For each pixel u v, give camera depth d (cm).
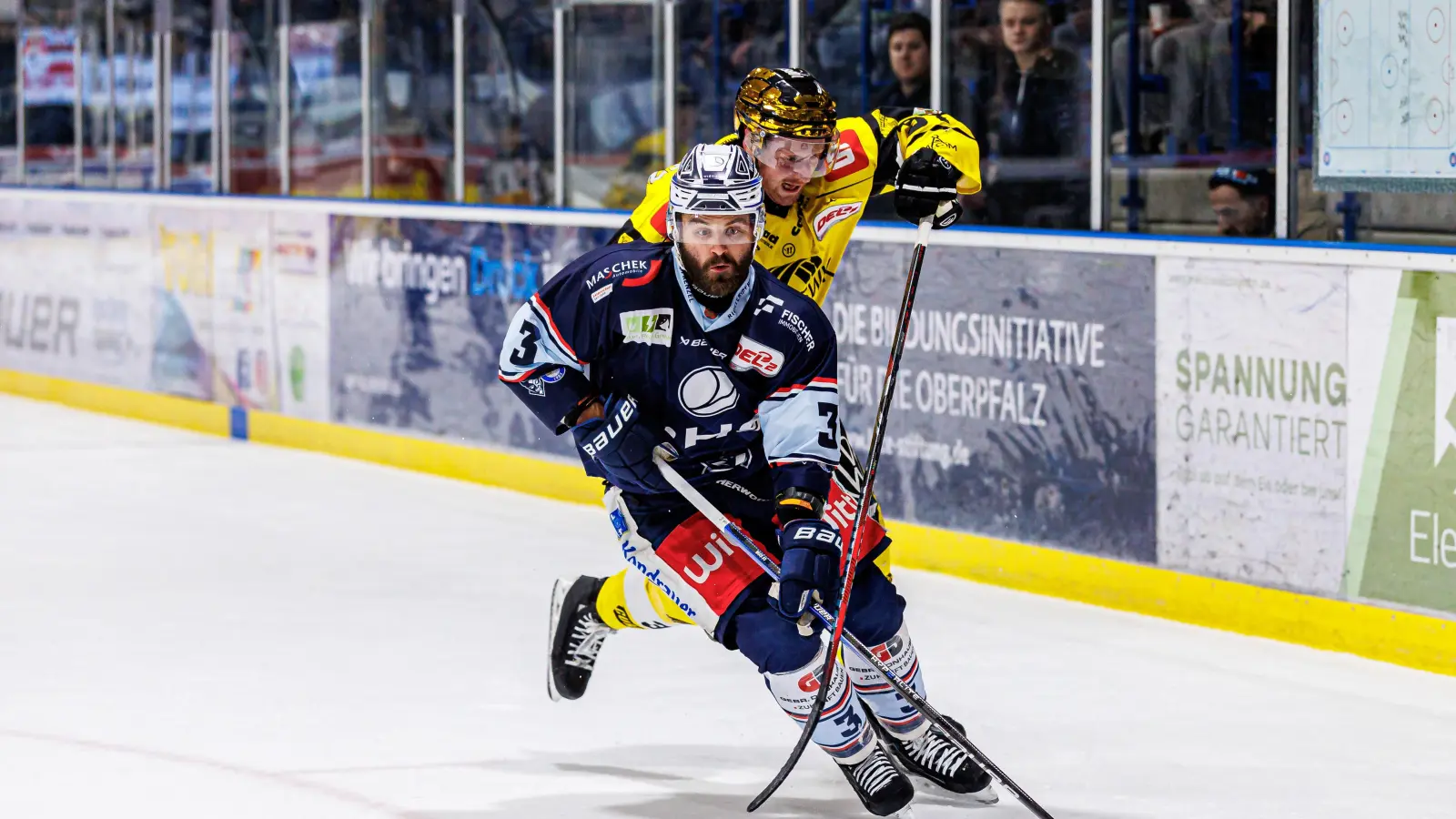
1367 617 1507
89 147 3092
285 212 2684
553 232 2295
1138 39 1722
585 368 1056
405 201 2503
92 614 1672
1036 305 1761
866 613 1094
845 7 2006
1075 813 1119
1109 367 1700
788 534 1014
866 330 1933
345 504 2256
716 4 2152
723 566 1048
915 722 1129
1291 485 1557
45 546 1992
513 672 1467
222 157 2825
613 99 2280
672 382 1039
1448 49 1478
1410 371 1464
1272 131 1630
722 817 1102
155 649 1544
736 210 970
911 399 1891
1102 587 1719
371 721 1323
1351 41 1550
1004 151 1867
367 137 2581
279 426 2731
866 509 1054
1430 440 1452
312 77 2655
